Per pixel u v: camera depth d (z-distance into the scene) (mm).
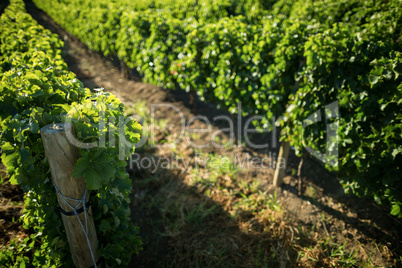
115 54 7520
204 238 3043
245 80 3607
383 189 2561
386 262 2797
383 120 2387
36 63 2139
